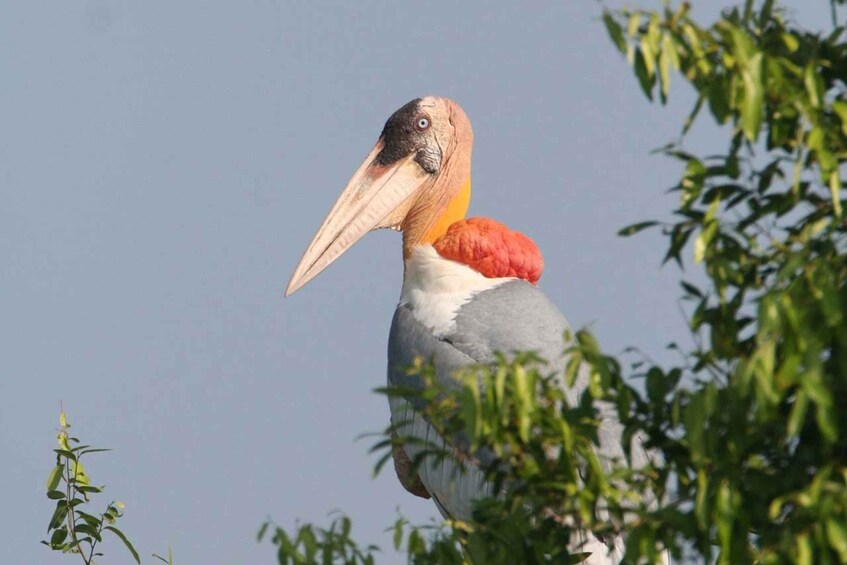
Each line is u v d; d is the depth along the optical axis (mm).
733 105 7543
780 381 7066
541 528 8266
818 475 6930
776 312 7090
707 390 7266
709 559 7508
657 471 8031
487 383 7734
